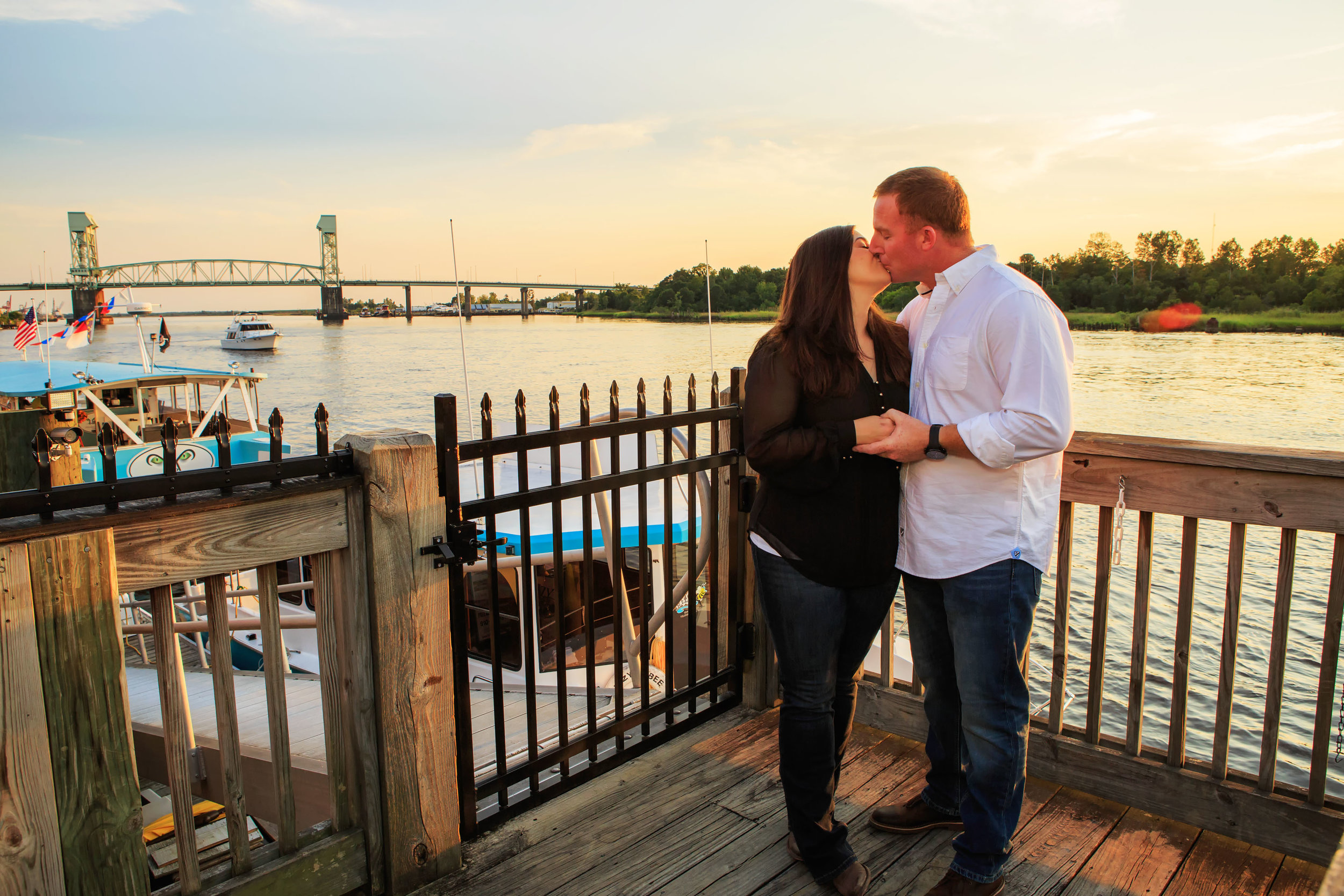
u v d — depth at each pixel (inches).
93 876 62.5
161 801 180.1
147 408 507.2
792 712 79.7
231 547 66.7
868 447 71.6
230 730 70.6
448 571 82.2
